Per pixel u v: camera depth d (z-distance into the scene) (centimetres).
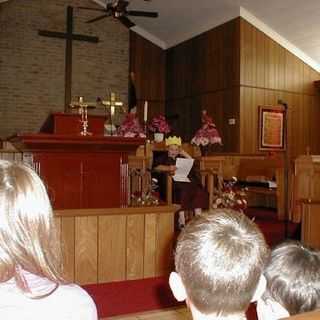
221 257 83
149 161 534
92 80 968
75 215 298
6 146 630
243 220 93
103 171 322
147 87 1069
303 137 943
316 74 963
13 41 902
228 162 827
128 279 315
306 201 380
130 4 923
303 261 107
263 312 110
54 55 933
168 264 327
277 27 895
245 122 871
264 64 896
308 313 67
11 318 85
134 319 257
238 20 871
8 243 84
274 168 709
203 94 963
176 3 909
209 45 946
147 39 1067
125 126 562
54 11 937
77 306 90
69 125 322
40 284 89
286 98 923
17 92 902
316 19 830
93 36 968
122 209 311
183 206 492
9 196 85
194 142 662
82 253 301
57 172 309
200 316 88
